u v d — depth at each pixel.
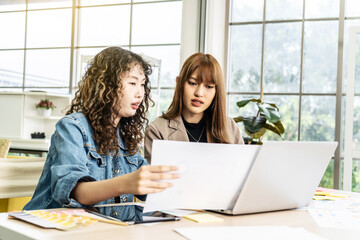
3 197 1.22
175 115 1.73
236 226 0.89
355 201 1.33
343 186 3.99
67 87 4.12
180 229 0.83
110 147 1.20
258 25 4.41
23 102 3.33
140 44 4.46
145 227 0.85
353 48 3.97
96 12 4.50
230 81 4.49
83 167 1.03
